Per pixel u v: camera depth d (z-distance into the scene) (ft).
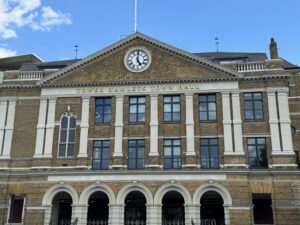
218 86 117.60
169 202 123.75
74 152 117.39
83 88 122.42
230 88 116.98
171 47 120.78
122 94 120.37
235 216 105.91
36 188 114.73
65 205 122.83
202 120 115.85
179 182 109.91
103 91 121.39
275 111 114.11
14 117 123.44
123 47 123.85
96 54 123.13
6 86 125.59
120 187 111.65
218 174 109.19
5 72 127.95
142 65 121.80
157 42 121.70
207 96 118.32
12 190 116.78
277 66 117.29
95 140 117.91
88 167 114.83
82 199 112.16
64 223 118.32
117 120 118.21
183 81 118.62
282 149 110.63
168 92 118.83
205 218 120.98
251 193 108.58
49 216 112.27
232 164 110.11
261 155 111.86
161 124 116.47
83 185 113.29
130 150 115.96
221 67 117.60
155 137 115.24
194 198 108.27
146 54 122.42
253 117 114.93
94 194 122.31
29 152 119.55
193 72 119.24
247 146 112.88
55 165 116.57
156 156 113.09
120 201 110.73
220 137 113.50
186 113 116.37
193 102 117.39
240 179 108.47
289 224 105.09
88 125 118.83
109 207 110.83
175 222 114.93
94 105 121.08
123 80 120.98
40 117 121.70
